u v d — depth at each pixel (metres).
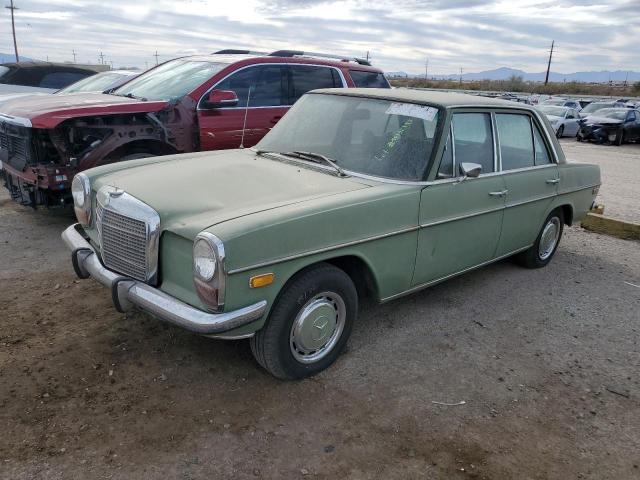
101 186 3.66
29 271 4.83
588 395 3.49
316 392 3.30
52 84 11.11
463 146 4.18
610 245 6.75
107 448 2.72
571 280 5.45
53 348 3.58
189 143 6.22
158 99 6.20
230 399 3.17
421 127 3.98
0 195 7.42
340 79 7.59
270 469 2.66
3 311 4.04
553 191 5.25
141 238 3.12
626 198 9.71
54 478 2.52
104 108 5.53
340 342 3.55
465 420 3.14
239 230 2.80
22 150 5.71
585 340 4.22
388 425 3.05
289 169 3.88
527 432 3.09
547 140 5.25
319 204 3.21
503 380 3.59
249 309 2.89
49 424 2.86
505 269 5.65
